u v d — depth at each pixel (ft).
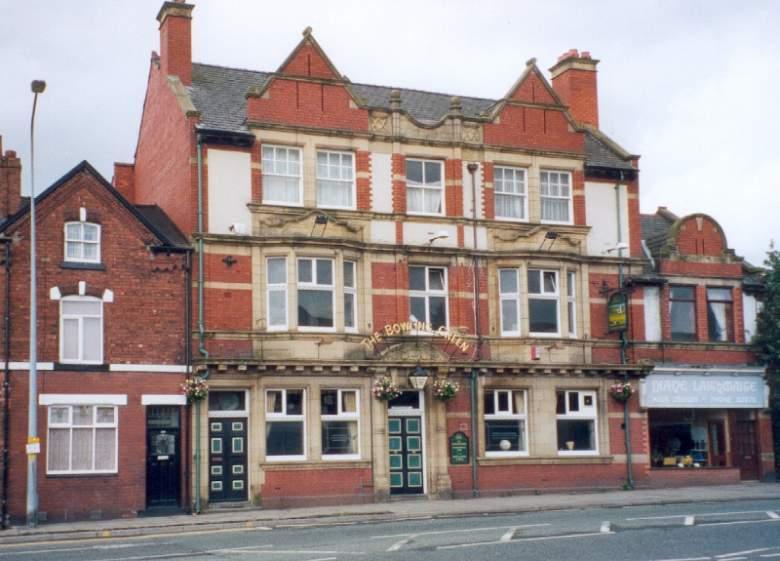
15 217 90.02
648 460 113.91
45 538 75.82
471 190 109.60
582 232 113.91
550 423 109.19
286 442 98.89
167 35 107.86
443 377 104.27
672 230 120.57
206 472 94.48
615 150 120.57
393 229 105.60
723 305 122.42
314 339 98.84
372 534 70.95
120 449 91.45
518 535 68.03
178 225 101.30
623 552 59.72
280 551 61.72
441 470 103.60
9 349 88.38
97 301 92.73
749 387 120.88
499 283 109.70
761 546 61.77
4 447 86.94
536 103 114.01
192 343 95.61
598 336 113.50
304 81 103.50
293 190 102.58
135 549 65.10
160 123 109.60
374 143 106.11
